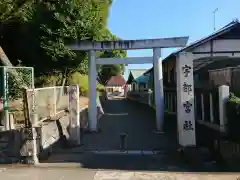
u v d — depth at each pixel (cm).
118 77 7588
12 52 1780
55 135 1392
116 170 1037
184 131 1295
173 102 2442
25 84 1398
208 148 1287
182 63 1306
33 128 1136
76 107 1493
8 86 1334
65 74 2347
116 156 1252
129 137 1703
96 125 1870
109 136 1739
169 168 1068
